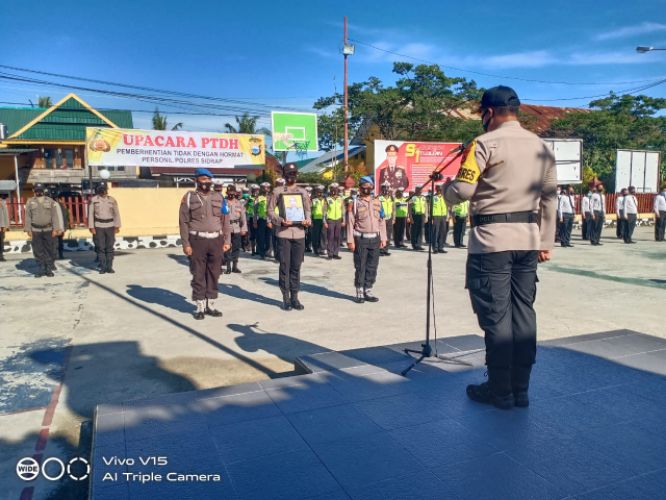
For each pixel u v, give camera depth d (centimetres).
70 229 1482
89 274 1073
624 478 231
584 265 1166
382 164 2075
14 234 1434
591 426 281
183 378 477
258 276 1052
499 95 296
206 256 692
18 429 382
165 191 1600
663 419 289
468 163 288
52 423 392
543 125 3722
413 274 1049
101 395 443
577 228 2191
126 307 765
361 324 654
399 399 321
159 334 621
